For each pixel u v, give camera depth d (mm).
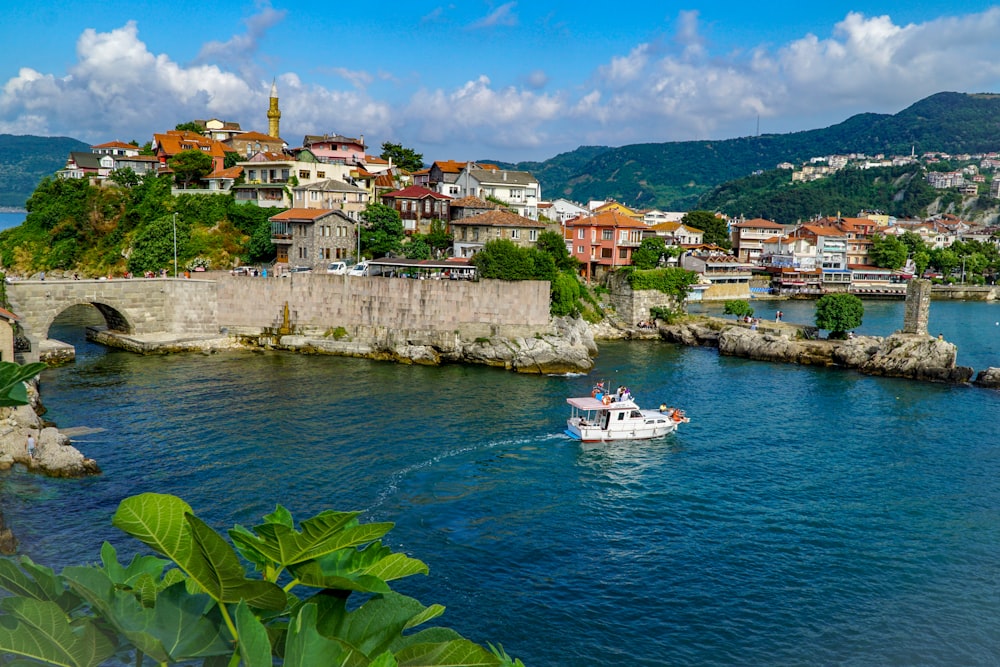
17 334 72688
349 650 6703
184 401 65562
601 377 83125
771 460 54312
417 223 129375
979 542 40406
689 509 44531
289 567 7246
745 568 37094
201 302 92750
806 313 149625
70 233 131250
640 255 125062
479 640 30391
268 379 75688
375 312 91625
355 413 63500
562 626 31609
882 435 61219
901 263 198125
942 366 84750
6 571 6625
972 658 29953
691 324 113062
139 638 6270
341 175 132625
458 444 55875
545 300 90188
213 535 6039
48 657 6047
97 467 47094
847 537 40812
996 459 55031
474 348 88562
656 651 30078
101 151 164250
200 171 130750
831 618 32688
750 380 83438
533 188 152750
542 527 41438
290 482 46625
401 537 39562
